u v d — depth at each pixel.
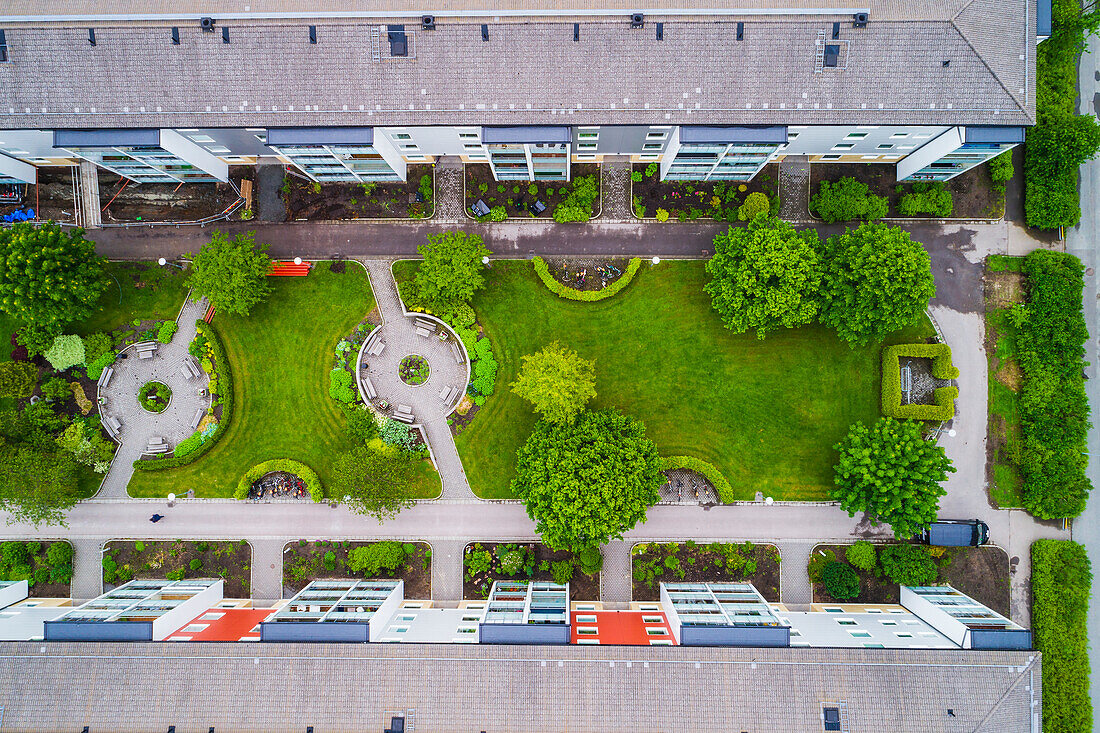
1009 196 65.88
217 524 67.25
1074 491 63.59
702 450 66.56
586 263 66.81
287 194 67.06
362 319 67.38
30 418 64.81
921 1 51.75
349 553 66.19
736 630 54.19
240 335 67.25
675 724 52.81
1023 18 52.91
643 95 54.22
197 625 60.16
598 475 55.19
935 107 53.75
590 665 54.00
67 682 54.50
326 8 53.34
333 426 67.19
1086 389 65.75
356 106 54.94
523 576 66.81
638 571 66.19
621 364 66.75
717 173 63.81
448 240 61.78
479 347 66.00
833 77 53.44
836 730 52.22
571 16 52.34
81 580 67.25
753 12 51.62
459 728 53.19
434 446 67.44
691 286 66.56
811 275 57.25
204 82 54.53
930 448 58.31
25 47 53.97
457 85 54.34
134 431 67.38
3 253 57.69
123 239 67.38
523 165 61.88
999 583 65.62
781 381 66.31
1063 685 62.66
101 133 55.47
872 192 66.25
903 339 66.38
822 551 66.31
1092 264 65.56
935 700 52.81
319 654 54.59
